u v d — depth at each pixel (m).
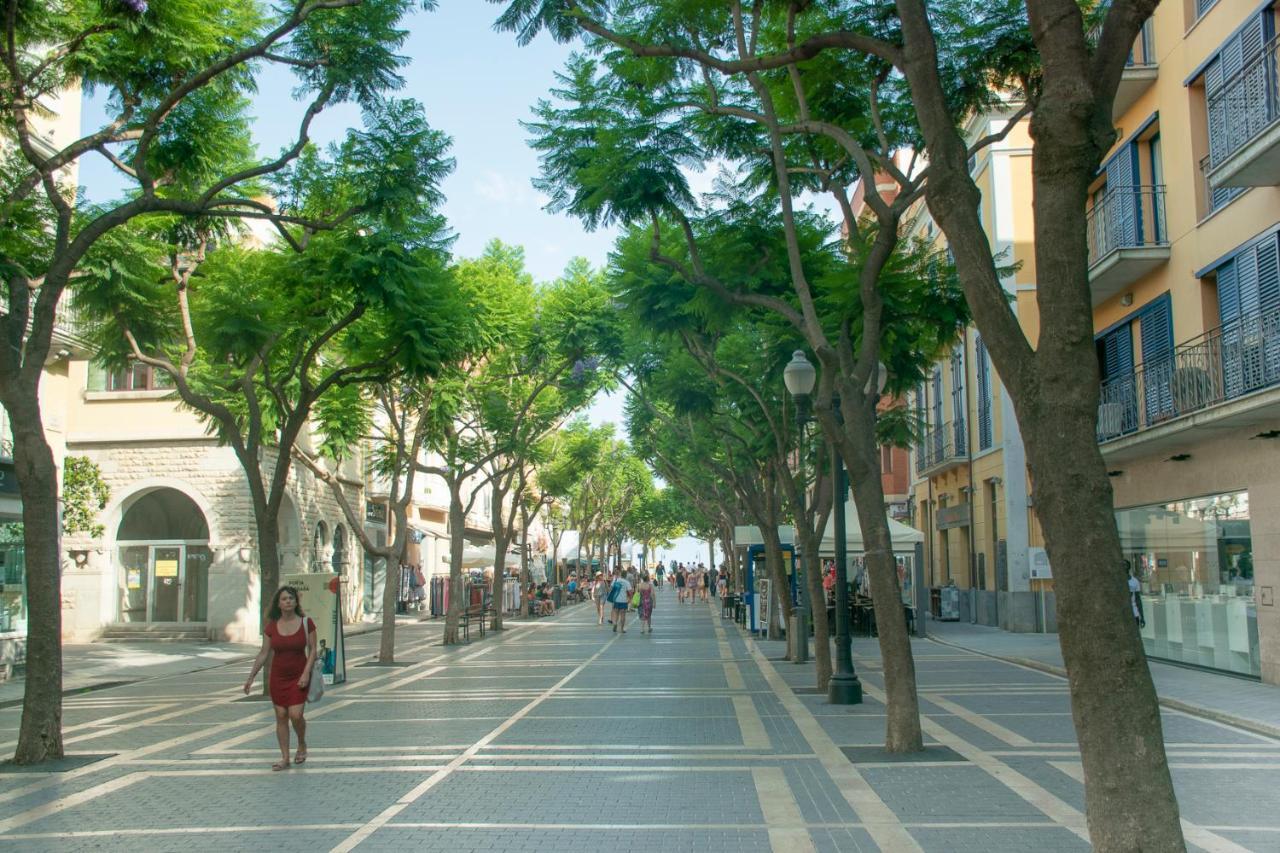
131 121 13.72
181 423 30.61
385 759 10.75
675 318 15.90
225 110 14.20
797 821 7.87
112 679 20.66
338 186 15.81
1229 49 17.58
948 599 35.00
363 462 40.56
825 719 13.24
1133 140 21.78
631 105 12.62
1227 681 17.08
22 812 8.51
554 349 27.28
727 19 11.37
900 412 24.41
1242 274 17.41
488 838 7.46
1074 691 5.08
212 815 8.30
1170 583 20.44
